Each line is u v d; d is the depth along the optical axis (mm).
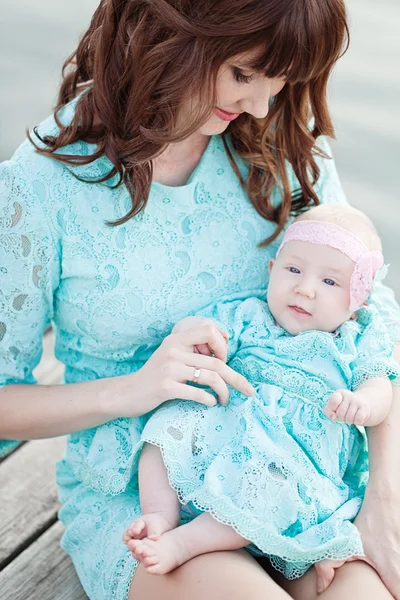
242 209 1769
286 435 1537
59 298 1656
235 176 1765
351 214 1746
